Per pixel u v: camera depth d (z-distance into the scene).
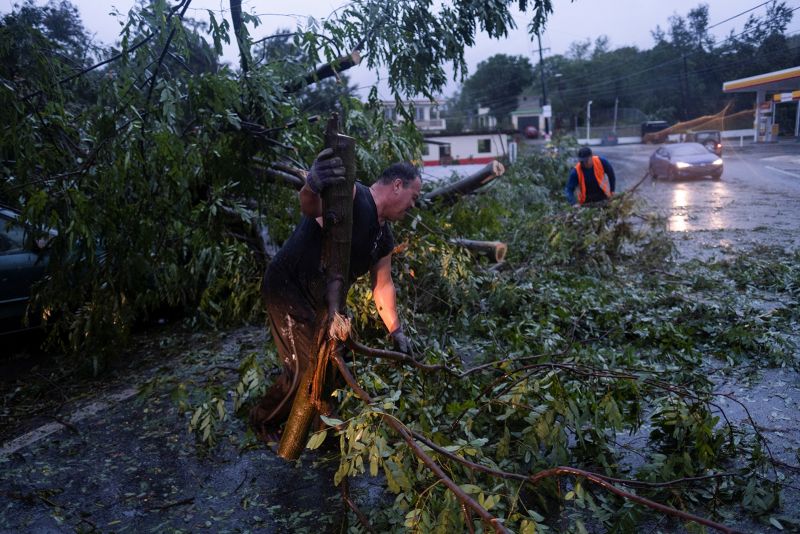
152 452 3.55
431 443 2.30
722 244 8.91
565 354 3.88
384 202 2.92
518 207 11.27
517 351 4.21
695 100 44.81
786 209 12.16
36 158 4.24
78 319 4.59
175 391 3.49
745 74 37.03
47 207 3.97
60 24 4.46
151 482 3.23
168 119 4.01
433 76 4.73
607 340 4.92
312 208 2.64
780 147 29.42
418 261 5.13
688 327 4.95
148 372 4.88
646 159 31.11
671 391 3.07
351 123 5.38
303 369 2.97
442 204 6.60
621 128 53.53
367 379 3.05
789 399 3.77
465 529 2.41
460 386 3.44
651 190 17.28
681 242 9.30
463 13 4.62
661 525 2.62
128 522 2.88
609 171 8.32
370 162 5.32
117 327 4.70
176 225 4.67
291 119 4.78
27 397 4.55
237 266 5.17
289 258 2.96
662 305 5.69
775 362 4.32
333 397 3.17
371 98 4.97
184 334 5.77
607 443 3.17
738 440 3.21
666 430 3.11
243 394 3.69
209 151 4.44
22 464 3.48
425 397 3.28
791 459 3.09
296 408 2.75
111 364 5.12
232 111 4.43
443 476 2.09
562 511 2.72
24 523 2.90
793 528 2.54
